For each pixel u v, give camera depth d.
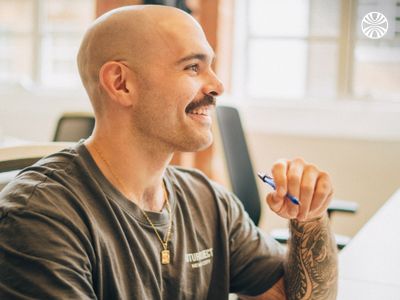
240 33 3.35
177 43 1.00
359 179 3.12
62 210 0.88
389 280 1.17
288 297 1.19
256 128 3.25
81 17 3.68
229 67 3.21
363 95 3.20
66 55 3.73
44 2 3.73
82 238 0.88
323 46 3.23
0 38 3.81
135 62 1.00
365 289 1.12
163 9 1.03
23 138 3.70
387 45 3.13
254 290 1.23
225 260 1.14
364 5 3.12
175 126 1.00
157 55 0.99
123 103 1.00
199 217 1.14
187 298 1.05
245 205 2.13
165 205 1.08
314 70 3.26
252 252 1.22
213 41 2.99
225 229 1.16
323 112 3.17
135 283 0.94
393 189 3.07
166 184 1.10
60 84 3.76
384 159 3.08
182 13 1.04
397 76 3.14
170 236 1.04
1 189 1.05
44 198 0.88
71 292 0.81
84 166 0.98
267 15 3.31
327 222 1.16
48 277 0.80
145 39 1.00
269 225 3.20
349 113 3.13
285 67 3.31
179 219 1.09
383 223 1.73
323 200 1.08
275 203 1.05
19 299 0.79
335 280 1.15
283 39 3.30
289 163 1.08
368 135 3.09
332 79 3.24
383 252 1.40
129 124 1.01
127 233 0.96
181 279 1.03
